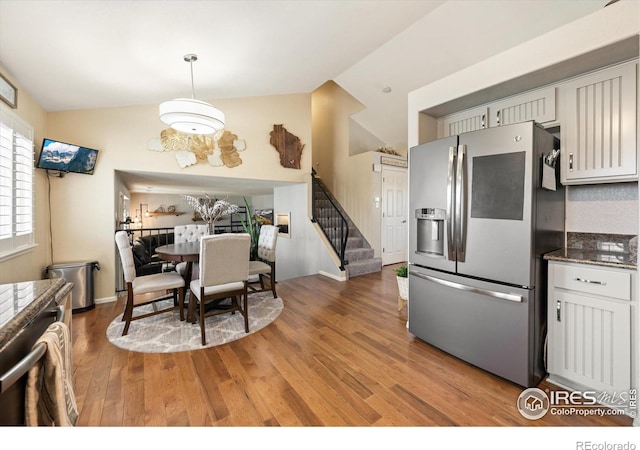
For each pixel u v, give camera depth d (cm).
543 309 194
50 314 115
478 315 207
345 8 255
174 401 177
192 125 274
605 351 169
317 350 242
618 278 163
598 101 192
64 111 333
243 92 423
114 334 272
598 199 216
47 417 86
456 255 219
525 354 184
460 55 370
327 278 491
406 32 351
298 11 243
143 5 194
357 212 616
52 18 188
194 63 291
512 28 315
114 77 286
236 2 213
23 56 222
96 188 352
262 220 881
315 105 749
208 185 583
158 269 529
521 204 185
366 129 668
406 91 481
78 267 326
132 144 371
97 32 212
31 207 279
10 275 244
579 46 173
